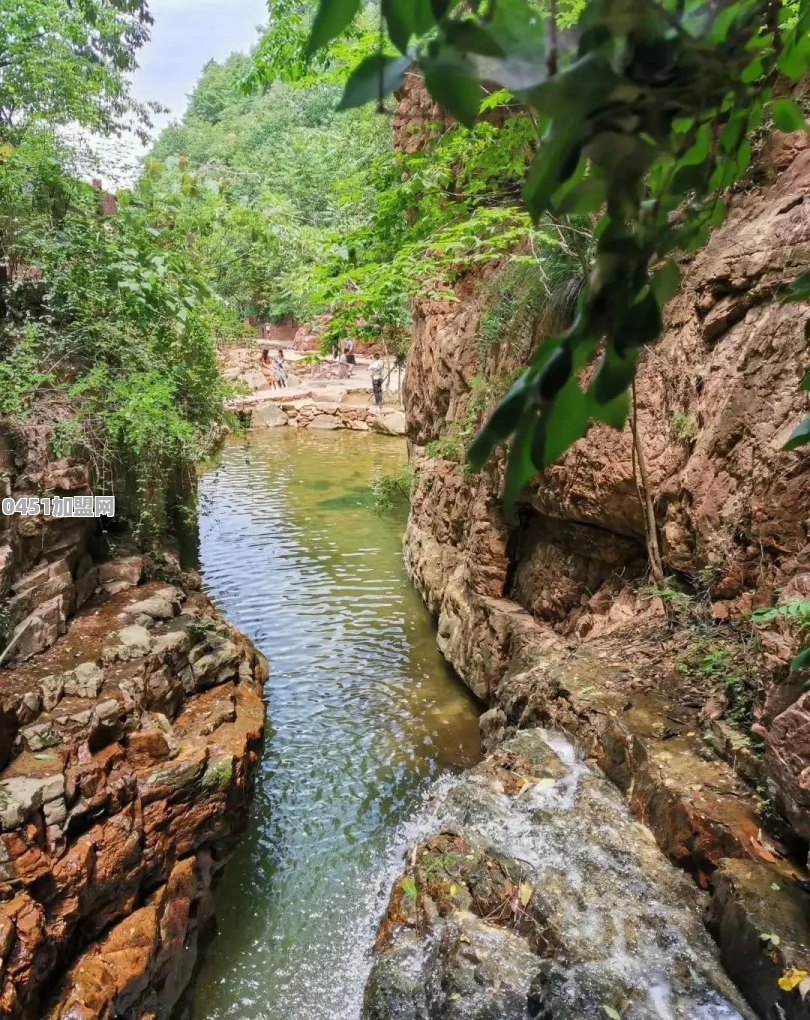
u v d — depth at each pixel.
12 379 5.96
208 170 16.00
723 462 4.43
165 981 4.09
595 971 2.92
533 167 0.42
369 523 12.73
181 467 10.03
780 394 4.09
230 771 4.94
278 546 11.66
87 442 6.27
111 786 4.29
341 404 20.98
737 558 4.29
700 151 0.58
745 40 0.40
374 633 8.62
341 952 4.40
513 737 4.75
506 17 0.41
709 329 4.71
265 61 6.64
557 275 5.41
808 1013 2.40
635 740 3.90
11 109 6.98
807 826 2.80
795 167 4.46
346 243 6.50
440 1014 3.08
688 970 2.88
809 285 0.71
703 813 3.30
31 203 6.50
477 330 7.19
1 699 4.29
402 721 6.74
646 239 0.46
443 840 4.03
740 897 2.85
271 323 26.66
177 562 8.24
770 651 3.25
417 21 0.43
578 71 0.37
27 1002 3.40
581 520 5.63
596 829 3.71
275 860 5.13
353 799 5.69
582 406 0.46
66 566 5.89
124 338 6.76
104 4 7.31
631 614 5.25
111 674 5.10
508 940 3.31
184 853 4.66
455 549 8.23
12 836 3.67
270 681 7.50
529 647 5.86
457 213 6.01
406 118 8.12
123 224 7.03
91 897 3.97
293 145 18.62
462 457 7.10
